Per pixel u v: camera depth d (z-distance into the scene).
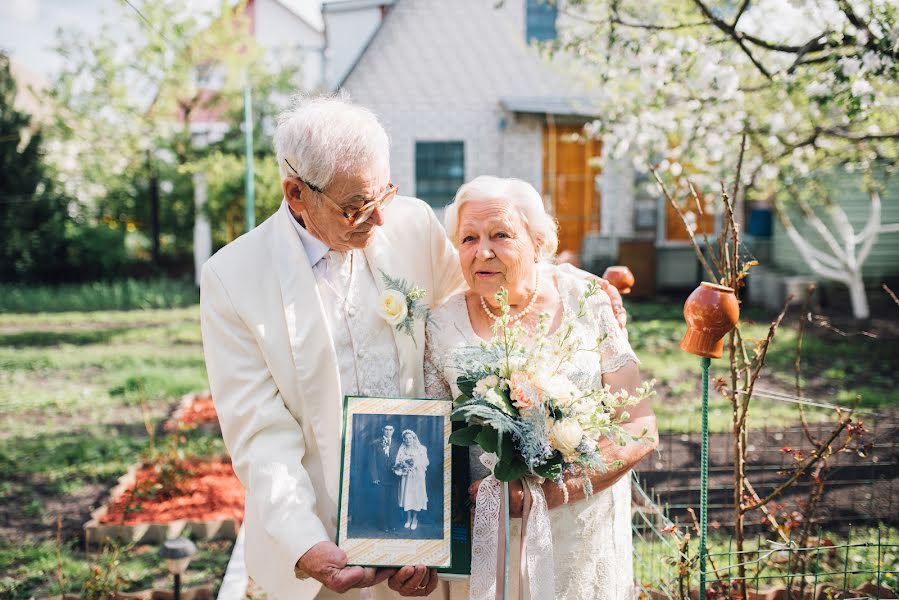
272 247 2.20
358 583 1.92
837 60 3.77
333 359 2.14
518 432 1.88
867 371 8.11
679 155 6.02
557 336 2.08
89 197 18.14
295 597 2.05
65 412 7.63
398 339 2.26
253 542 2.11
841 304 12.06
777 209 10.49
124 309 14.61
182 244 18.14
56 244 16.83
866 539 3.89
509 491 1.99
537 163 13.39
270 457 2.06
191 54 15.36
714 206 7.98
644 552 3.51
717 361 8.77
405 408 2.08
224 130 16.12
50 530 4.90
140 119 16.27
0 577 4.22
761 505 2.84
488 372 2.00
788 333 10.02
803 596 3.07
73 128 16.83
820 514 4.21
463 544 2.08
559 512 2.18
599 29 5.13
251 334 2.16
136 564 4.36
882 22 3.48
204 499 5.05
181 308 14.45
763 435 5.76
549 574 2.00
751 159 6.21
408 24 12.46
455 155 12.90
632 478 3.72
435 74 12.67
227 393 2.15
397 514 1.98
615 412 2.21
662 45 4.89
